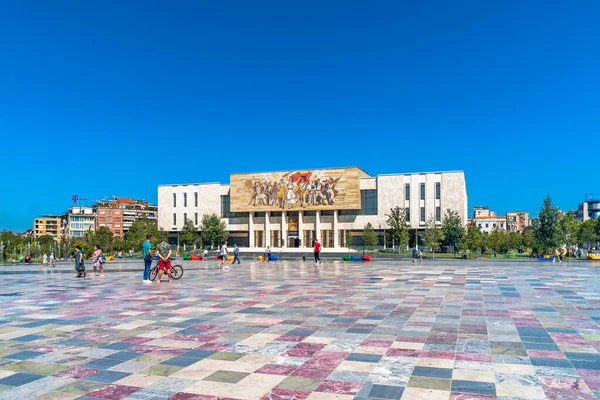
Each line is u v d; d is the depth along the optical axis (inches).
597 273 1079.0
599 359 315.3
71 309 560.4
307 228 3922.2
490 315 489.7
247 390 257.1
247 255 3063.5
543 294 666.8
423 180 3666.3
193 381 273.9
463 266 1432.1
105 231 4586.6
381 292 708.7
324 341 374.3
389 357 323.6
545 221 2336.4
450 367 298.4
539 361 310.8
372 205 3791.8
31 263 2480.3
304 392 253.0
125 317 495.8
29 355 337.7
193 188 4311.0
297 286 815.7
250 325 444.1
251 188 3976.4
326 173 3786.9
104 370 298.4
